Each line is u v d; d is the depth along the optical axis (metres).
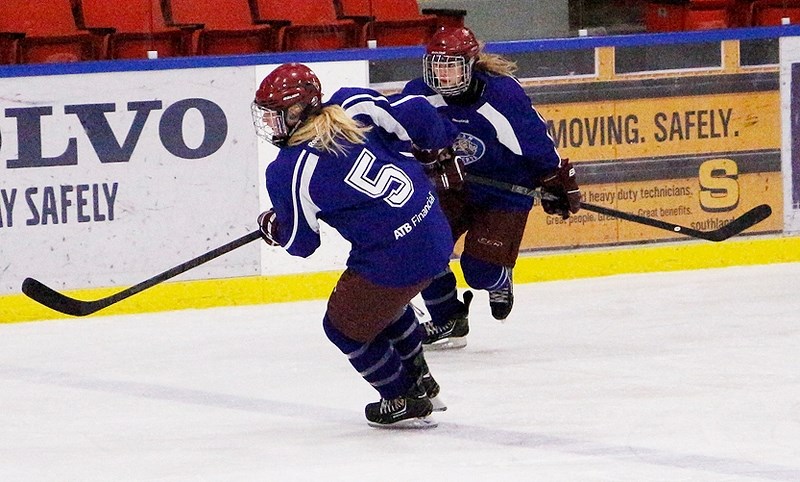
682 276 20.72
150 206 18.73
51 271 18.38
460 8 23.39
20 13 20.48
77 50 20.17
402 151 12.19
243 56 18.97
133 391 14.55
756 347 15.95
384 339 12.45
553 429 12.55
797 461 11.34
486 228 15.71
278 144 11.82
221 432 12.80
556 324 17.56
